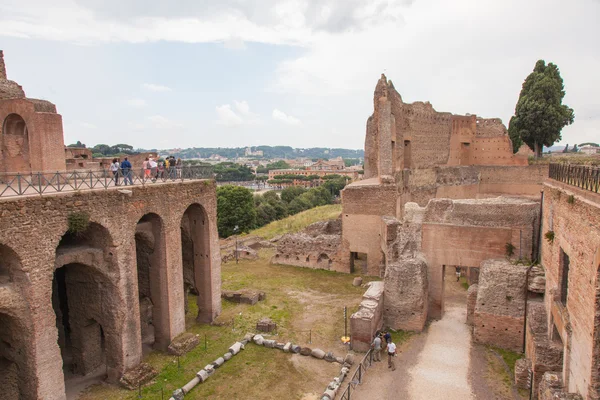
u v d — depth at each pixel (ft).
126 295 59.88
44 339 48.57
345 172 589.73
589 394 37.06
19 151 74.64
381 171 121.29
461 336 71.00
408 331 73.26
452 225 77.15
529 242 71.97
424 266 75.66
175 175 78.43
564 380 45.62
